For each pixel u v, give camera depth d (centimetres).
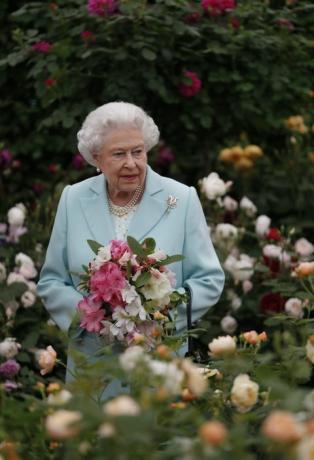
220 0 1123
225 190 1077
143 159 709
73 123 1111
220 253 1045
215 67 1151
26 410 478
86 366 493
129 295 652
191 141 1220
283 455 401
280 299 968
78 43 1132
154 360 480
